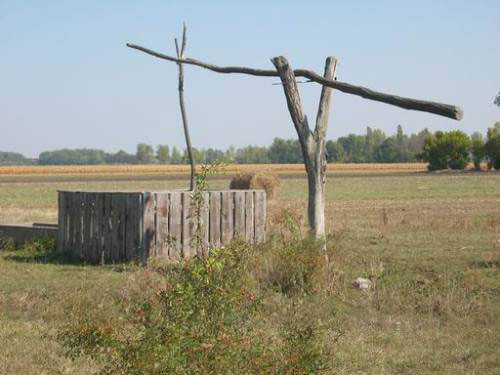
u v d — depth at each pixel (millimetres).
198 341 5582
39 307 11406
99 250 17594
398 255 18016
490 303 12273
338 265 14422
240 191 18266
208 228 17750
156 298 5992
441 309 11625
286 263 12875
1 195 54219
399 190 59594
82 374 7918
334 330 9859
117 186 71500
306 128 14602
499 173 105062
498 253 18062
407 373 8391
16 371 8000
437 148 125438
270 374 5750
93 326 5957
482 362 8867
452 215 31812
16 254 18609
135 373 5523
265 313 10070
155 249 16922
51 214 32906
